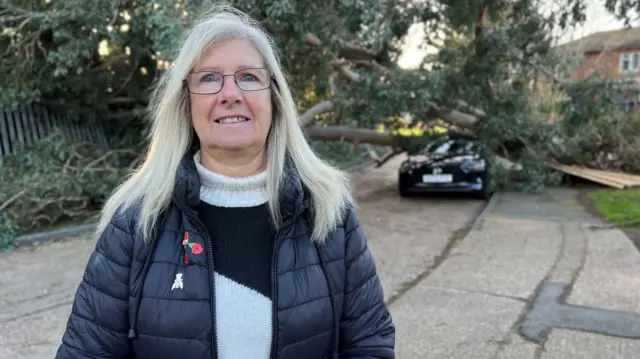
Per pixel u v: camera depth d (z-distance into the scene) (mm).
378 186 12992
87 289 1313
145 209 1327
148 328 1267
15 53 7852
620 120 12258
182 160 1413
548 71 10859
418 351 3461
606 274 5070
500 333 3723
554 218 8164
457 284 4910
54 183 7277
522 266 5473
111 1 7160
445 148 11062
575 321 3900
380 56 10398
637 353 3342
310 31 8047
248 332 1297
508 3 9773
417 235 7211
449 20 9727
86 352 1277
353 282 1468
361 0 7402
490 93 10719
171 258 1306
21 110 8609
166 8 6309
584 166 13188
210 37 1368
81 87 8930
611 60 14219
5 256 6000
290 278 1336
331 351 1406
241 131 1363
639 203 9172
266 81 1415
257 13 7195
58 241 6723
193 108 1392
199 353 1265
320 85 9875
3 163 7746
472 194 10766
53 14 7031
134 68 9281
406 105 9141
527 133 10625
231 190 1406
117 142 10078
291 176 1406
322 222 1408
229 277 1318
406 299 4512
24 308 4309
